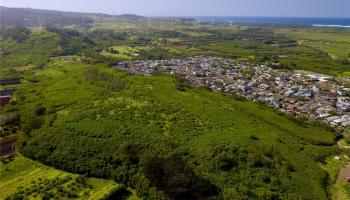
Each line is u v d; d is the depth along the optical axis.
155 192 95.38
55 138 123.25
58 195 98.00
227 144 111.94
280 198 92.69
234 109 159.50
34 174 110.69
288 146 127.06
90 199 94.62
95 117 134.88
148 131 121.69
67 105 151.12
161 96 157.62
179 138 117.19
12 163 117.50
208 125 128.75
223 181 96.88
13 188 102.50
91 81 180.12
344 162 121.38
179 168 98.25
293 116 167.00
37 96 170.38
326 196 98.31
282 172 103.06
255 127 135.38
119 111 139.00
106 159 109.88
